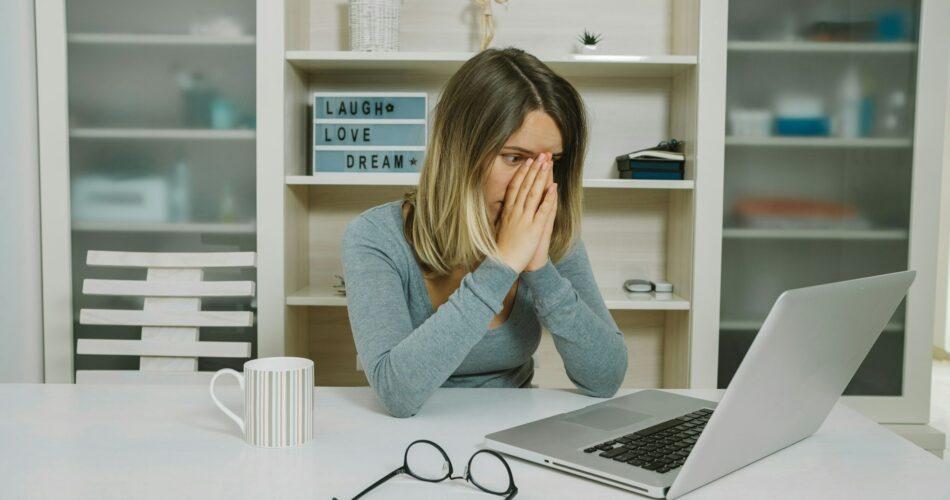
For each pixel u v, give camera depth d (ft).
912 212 7.16
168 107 7.09
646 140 8.09
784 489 2.65
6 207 6.93
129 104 7.08
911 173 7.16
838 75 7.11
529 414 3.63
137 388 4.07
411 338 3.61
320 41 8.02
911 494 2.61
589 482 2.71
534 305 4.16
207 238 7.14
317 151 7.32
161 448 3.06
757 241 7.19
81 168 7.11
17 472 2.76
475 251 3.95
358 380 8.32
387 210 4.50
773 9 7.06
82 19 7.02
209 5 7.04
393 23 7.36
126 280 7.00
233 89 7.07
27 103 7.00
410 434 3.29
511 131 3.87
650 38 7.99
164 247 7.16
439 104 4.19
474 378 4.53
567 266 4.61
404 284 4.39
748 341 7.23
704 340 7.16
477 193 3.96
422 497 2.55
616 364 4.11
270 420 3.06
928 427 7.32
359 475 2.77
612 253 8.22
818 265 7.22
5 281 6.95
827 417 3.61
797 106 7.11
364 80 8.05
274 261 7.11
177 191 7.13
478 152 3.92
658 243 8.22
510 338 4.44
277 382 3.07
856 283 2.72
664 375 8.27
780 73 7.09
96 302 7.13
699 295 7.13
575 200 4.35
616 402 3.69
